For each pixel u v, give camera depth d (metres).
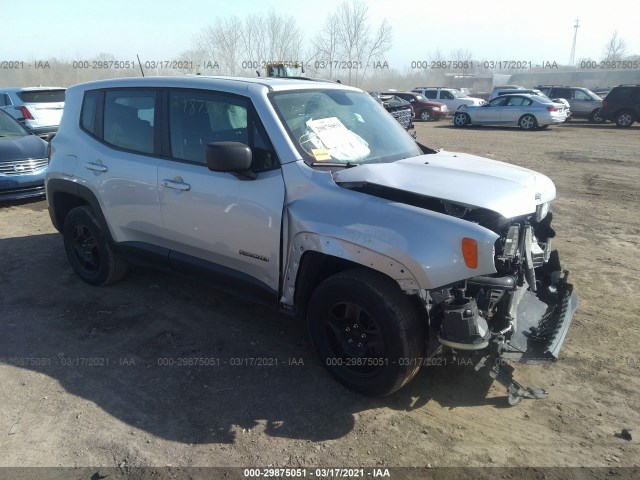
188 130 3.88
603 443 2.93
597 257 5.86
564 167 11.77
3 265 5.48
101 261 4.72
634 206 8.19
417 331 3.02
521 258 3.32
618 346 3.92
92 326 4.19
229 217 3.58
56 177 4.80
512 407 3.24
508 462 2.79
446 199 2.97
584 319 4.34
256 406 3.22
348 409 3.20
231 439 2.94
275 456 2.82
